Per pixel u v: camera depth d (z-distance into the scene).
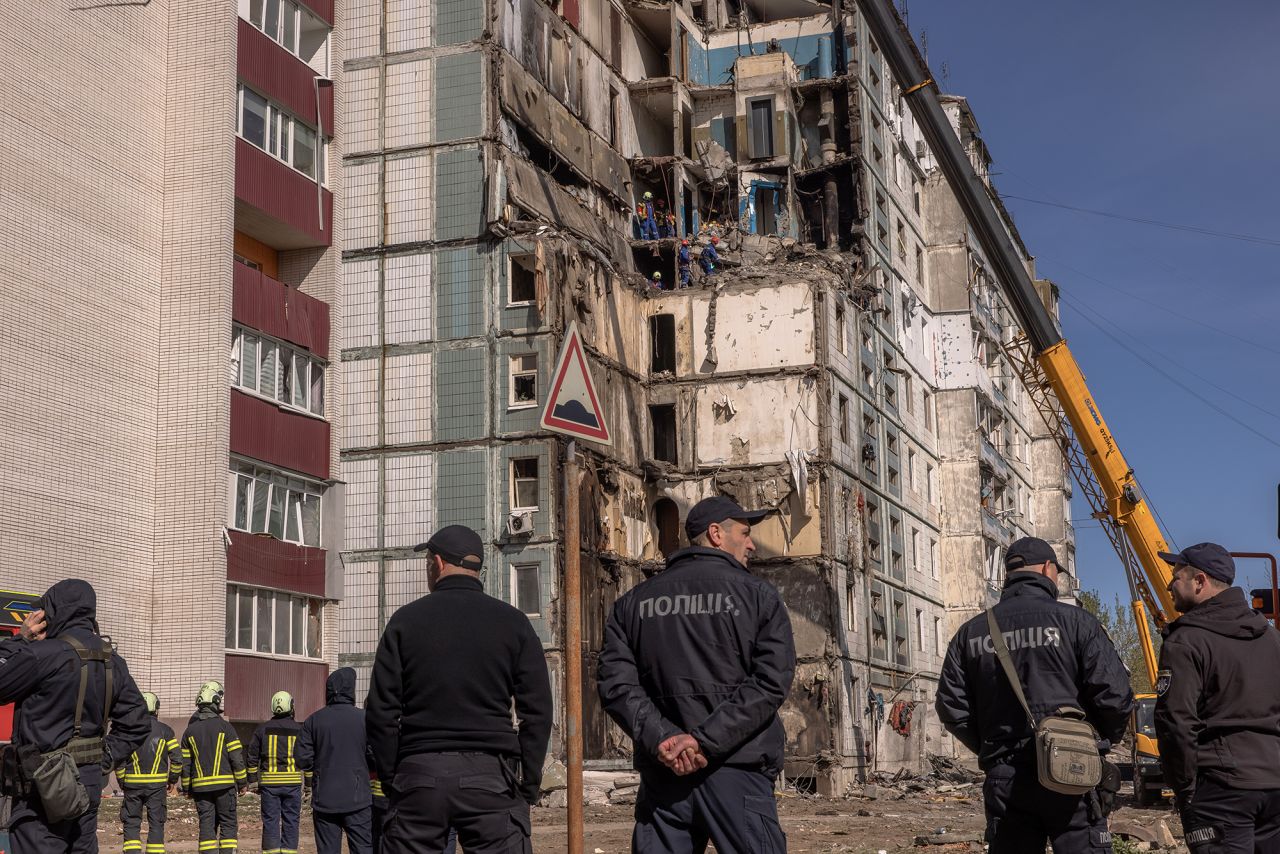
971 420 61.00
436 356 39.84
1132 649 84.50
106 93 31.03
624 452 43.00
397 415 39.97
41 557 27.86
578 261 40.94
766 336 45.12
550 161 43.66
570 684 7.46
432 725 6.51
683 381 45.44
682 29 52.56
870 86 54.12
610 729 39.06
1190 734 7.11
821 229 52.16
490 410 39.06
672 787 6.19
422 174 40.66
